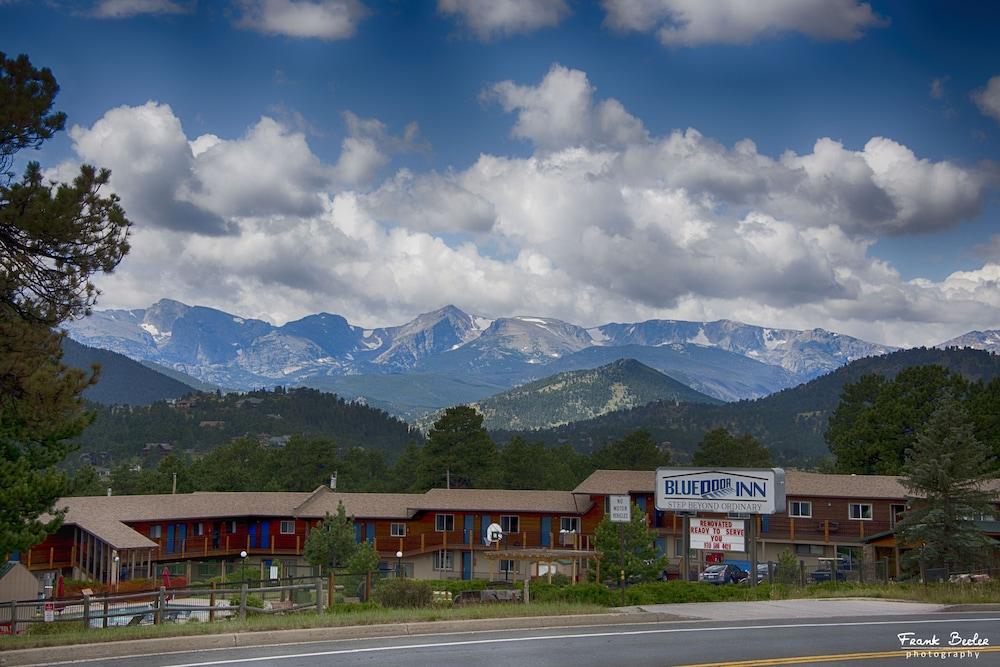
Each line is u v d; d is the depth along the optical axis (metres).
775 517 62.12
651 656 17.92
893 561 58.78
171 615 34.19
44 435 25.94
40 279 23.02
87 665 16.88
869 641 20.08
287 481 97.62
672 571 58.62
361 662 17.14
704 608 27.09
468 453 89.19
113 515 59.25
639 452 108.00
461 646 19.16
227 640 19.41
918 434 49.66
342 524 52.69
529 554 45.66
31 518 25.12
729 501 42.06
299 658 17.58
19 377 21.81
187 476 92.69
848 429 86.81
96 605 38.91
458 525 66.06
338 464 101.62
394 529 67.06
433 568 66.25
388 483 106.69
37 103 21.92
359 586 35.09
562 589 29.89
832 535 60.62
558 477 97.88
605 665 16.94
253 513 66.75
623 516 44.78
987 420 69.19
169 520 62.44
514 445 96.00
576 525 64.94
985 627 22.61
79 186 22.11
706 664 17.03
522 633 21.23
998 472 48.38
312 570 57.22
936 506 46.16
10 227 21.77
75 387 22.64
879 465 74.94
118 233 23.12
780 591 31.92
